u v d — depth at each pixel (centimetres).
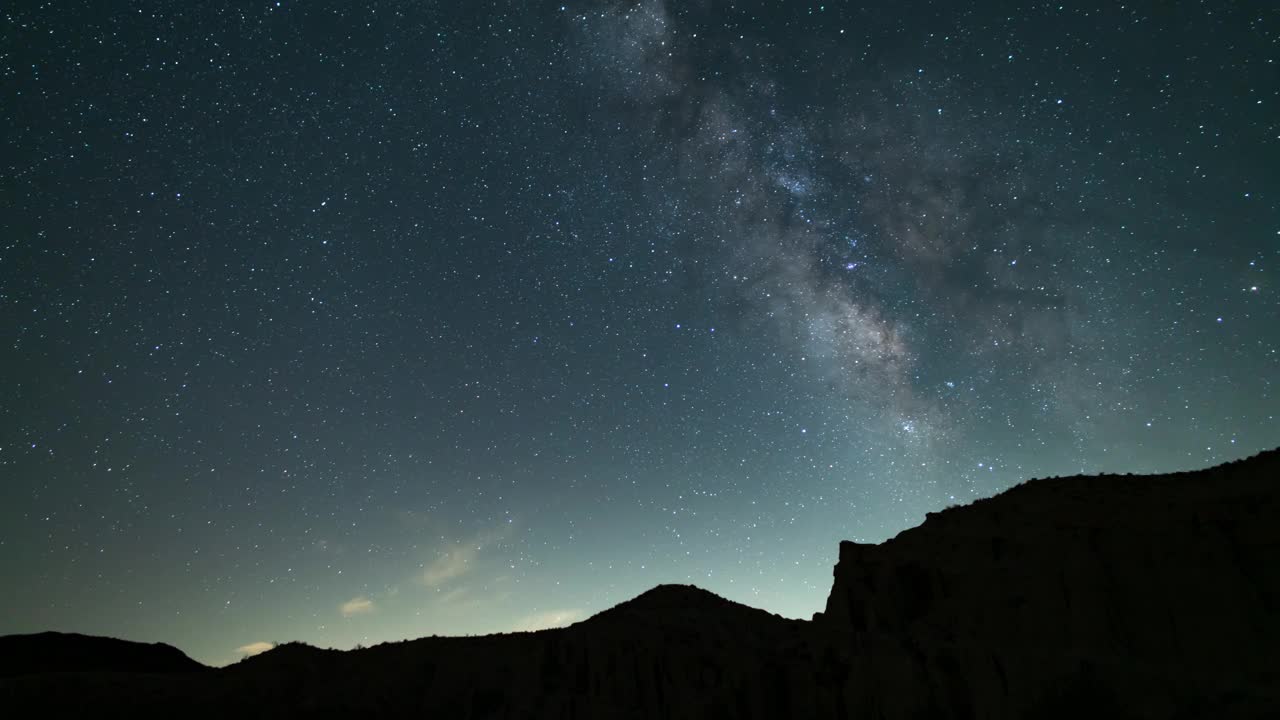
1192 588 1969
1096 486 2484
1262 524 1972
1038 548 2316
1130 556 2116
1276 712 1563
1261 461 2209
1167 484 2350
